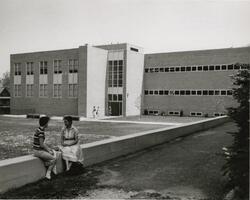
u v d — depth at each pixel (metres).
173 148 13.45
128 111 48.09
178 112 48.00
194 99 46.59
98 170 9.16
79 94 46.12
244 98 6.72
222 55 44.28
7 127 28.25
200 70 46.16
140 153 12.16
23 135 21.41
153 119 40.88
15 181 7.14
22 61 54.50
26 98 54.06
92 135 21.95
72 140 8.75
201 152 12.41
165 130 15.40
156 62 50.12
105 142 10.54
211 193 6.98
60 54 49.88
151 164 10.09
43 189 7.20
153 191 7.15
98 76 47.72
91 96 46.31
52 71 50.91
